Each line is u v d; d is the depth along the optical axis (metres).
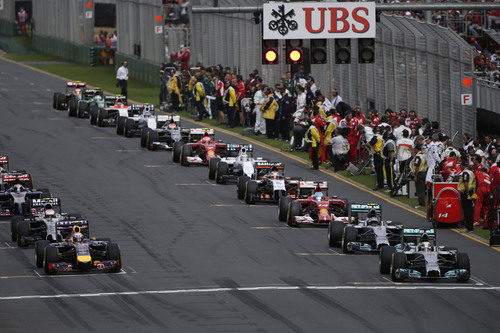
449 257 92.44
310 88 165.75
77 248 90.12
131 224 111.31
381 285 85.75
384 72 173.75
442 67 153.38
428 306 78.81
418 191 123.06
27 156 155.75
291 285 85.56
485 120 153.50
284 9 117.88
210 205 122.31
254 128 177.38
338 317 75.25
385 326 72.81
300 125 160.12
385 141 131.00
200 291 83.44
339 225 101.19
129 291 83.44
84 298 81.00
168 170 146.00
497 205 106.94
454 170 117.75
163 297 81.38
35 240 100.56
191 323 73.38
